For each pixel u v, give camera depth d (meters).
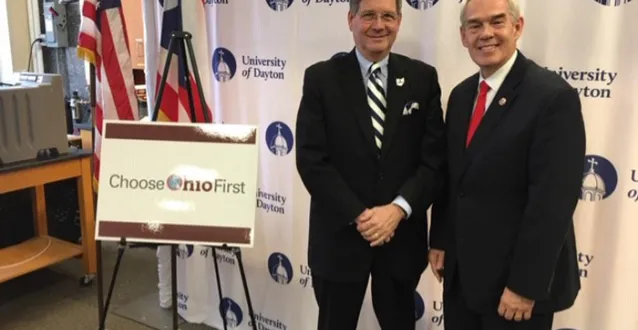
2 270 2.89
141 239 1.92
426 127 1.78
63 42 4.44
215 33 2.48
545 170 1.39
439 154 1.76
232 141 1.95
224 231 1.92
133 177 1.94
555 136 1.38
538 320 1.53
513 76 1.48
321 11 2.18
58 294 3.13
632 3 1.72
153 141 1.95
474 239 1.54
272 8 2.30
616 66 1.77
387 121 1.74
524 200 1.48
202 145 1.95
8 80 3.59
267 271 2.55
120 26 2.68
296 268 2.46
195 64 2.15
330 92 1.77
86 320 2.84
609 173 1.85
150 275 3.36
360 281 1.86
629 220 1.85
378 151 1.76
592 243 1.92
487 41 1.47
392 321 1.95
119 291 3.15
